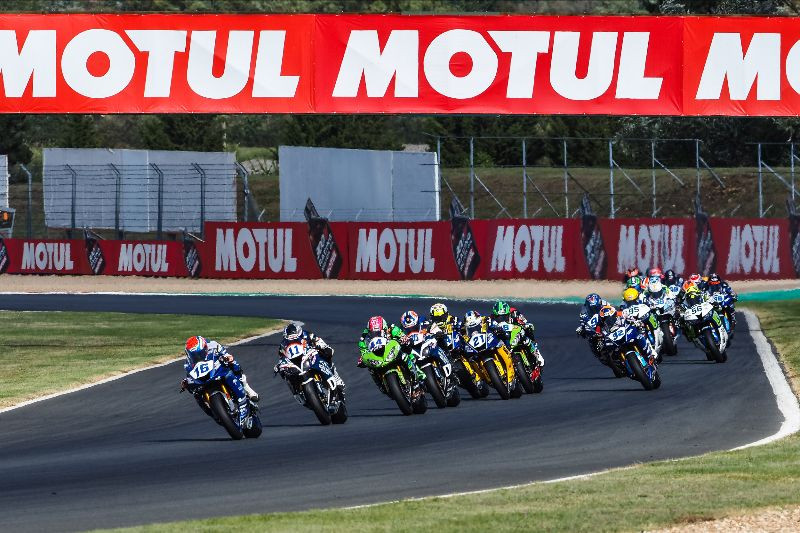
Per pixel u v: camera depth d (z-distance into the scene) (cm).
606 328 7931
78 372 9062
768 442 5291
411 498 4128
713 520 3528
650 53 9688
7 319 14100
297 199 19038
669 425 6069
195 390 5847
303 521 3556
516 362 7531
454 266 17900
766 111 9731
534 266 17688
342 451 5397
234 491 4334
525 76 9650
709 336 8925
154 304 15962
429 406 7244
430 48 9619
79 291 18100
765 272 17838
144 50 9606
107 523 3741
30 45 9619
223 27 9600
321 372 6359
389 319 13275
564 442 5569
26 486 4572
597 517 3556
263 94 9594
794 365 8619
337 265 18375
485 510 3697
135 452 5556
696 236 17425
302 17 9581
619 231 17475
